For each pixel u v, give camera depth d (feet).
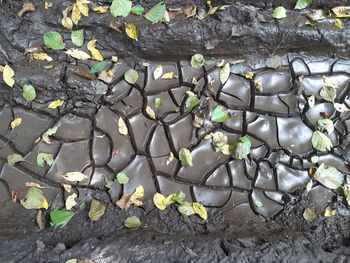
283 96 2.11
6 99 1.99
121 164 2.02
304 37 2.12
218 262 1.82
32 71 2.00
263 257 1.84
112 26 2.06
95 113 2.04
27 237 1.89
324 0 2.15
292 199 2.05
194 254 1.84
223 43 2.11
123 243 1.87
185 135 2.06
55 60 2.04
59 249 1.84
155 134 2.05
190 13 2.11
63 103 2.01
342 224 2.02
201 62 2.10
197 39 2.09
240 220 2.02
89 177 1.99
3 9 2.05
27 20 2.06
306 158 2.09
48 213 1.95
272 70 2.14
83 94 2.02
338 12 2.16
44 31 2.07
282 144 2.08
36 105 2.00
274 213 2.05
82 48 2.07
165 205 2.00
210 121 2.08
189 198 2.02
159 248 1.86
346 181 2.08
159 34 2.06
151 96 2.08
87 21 2.07
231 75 2.12
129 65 2.10
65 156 1.99
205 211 2.00
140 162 2.03
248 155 2.06
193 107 2.08
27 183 1.94
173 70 2.11
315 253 1.86
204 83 2.10
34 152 1.97
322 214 2.04
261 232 2.00
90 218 1.95
